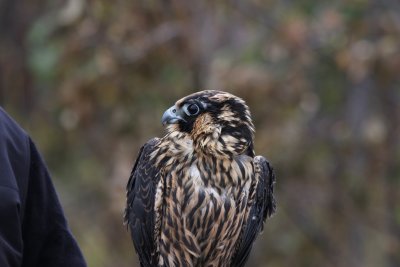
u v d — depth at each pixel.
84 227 16.25
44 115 15.99
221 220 7.14
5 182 5.40
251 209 7.29
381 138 15.52
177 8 14.35
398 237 16.08
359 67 14.09
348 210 15.94
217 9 14.89
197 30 14.70
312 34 14.57
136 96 14.52
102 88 14.21
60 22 14.16
